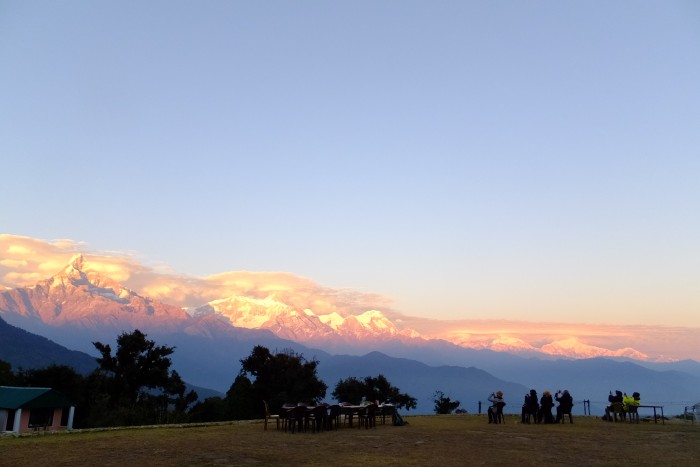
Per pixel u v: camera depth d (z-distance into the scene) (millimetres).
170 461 15992
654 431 24219
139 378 70188
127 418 55125
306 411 24531
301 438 21641
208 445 19406
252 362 68875
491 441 20516
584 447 18922
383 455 17109
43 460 16188
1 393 43031
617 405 30406
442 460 16188
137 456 16922
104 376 67938
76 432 25172
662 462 15875
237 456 16891
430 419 32188
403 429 25266
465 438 21484
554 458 16562
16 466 15219
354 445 19406
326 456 16938
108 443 20016
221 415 64875
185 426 28062
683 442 20266
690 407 33312
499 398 29516
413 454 17328
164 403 71812
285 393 66562
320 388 70625
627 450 18234
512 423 28844
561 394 29859
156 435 22922
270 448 18641
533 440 20828
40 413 42625
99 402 58781
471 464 15531
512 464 15539
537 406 29438
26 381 60469
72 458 16547
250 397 67688
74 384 59562
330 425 25609
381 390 73062
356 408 26438
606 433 23297
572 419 31672
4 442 20656
